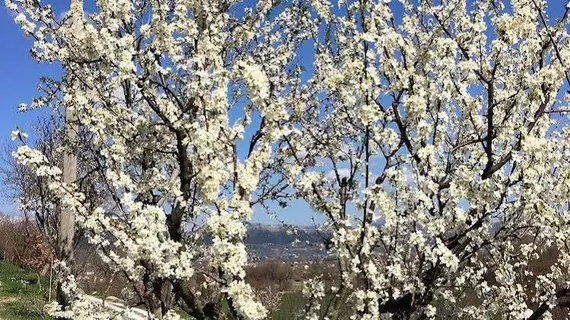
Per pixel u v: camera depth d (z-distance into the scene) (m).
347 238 4.18
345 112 5.07
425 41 5.12
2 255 25.55
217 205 4.06
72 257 7.87
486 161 4.98
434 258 4.32
